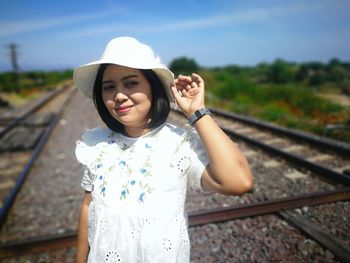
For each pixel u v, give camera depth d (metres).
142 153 1.59
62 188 5.54
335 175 4.80
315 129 9.20
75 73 1.71
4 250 3.45
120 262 1.49
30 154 8.30
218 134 1.40
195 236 3.55
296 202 3.99
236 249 3.28
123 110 1.56
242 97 17.81
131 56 1.49
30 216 4.63
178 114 11.95
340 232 3.40
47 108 17.91
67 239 3.56
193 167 1.50
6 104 22.05
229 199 4.47
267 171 5.50
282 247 3.23
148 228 1.46
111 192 1.56
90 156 1.71
